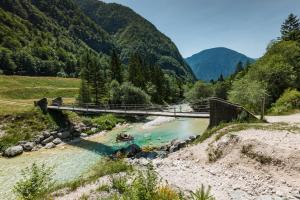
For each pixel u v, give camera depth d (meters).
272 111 39.62
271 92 49.34
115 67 84.38
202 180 19.62
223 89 99.62
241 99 48.62
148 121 63.44
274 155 19.19
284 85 49.91
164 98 101.12
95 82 69.88
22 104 56.56
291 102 39.25
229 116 29.72
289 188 16.39
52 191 18.58
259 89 45.94
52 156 34.22
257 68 54.22
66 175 26.78
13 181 25.55
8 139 39.81
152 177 15.05
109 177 20.12
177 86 127.12
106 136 46.66
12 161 32.56
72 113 54.44
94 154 34.50
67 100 79.69
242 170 20.08
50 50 192.38
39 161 32.12
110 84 74.00
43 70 155.38
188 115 33.47
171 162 25.02
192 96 101.62
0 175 27.45
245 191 17.03
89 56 81.62
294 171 17.52
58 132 45.88
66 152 36.06
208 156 24.11
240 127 25.77
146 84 87.69
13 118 45.06
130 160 28.86
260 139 21.56
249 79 53.44
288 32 93.12
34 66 148.88
